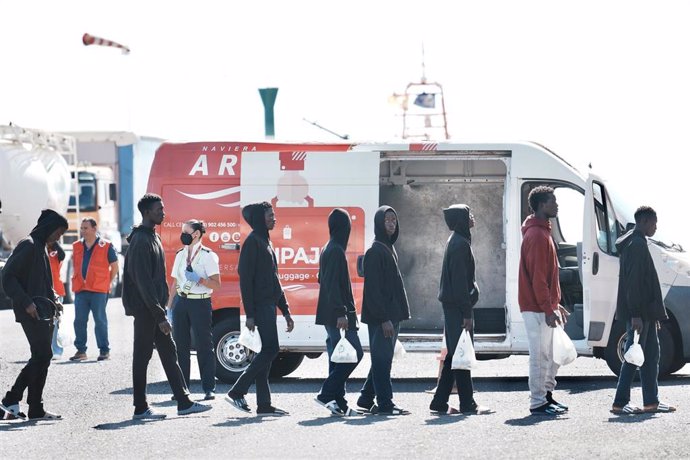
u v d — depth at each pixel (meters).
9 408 13.20
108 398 15.03
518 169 16.48
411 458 10.43
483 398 14.69
